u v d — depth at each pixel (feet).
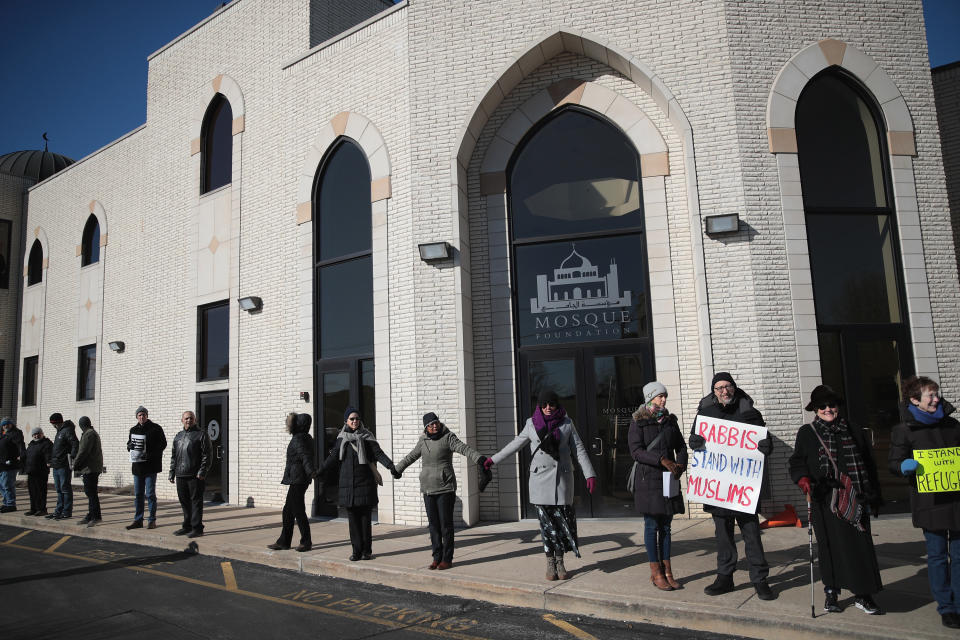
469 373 31.83
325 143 37.99
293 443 26.61
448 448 22.57
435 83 33.58
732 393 18.37
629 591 18.43
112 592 21.67
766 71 30.91
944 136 41.06
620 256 32.45
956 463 14.97
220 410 43.91
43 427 63.98
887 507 29.37
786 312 29.14
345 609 19.29
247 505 40.70
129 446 33.14
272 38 43.65
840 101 32.32
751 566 17.52
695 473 18.22
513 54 32.89
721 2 31.24
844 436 16.42
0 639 16.83
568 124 34.14
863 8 32.04
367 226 36.32
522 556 23.61
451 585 20.66
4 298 69.72
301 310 37.68
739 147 30.19
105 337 56.75
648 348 31.32
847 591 17.90
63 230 64.80
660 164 32.14
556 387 32.14
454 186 32.60
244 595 21.09
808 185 31.32
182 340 47.78
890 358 30.35
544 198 33.86
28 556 28.43
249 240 42.96
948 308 30.58
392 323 33.60
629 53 31.71
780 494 27.94
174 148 50.75
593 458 31.07
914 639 14.49
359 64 37.06
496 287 33.19
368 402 34.96
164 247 50.72
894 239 31.22
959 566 14.87
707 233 29.58
